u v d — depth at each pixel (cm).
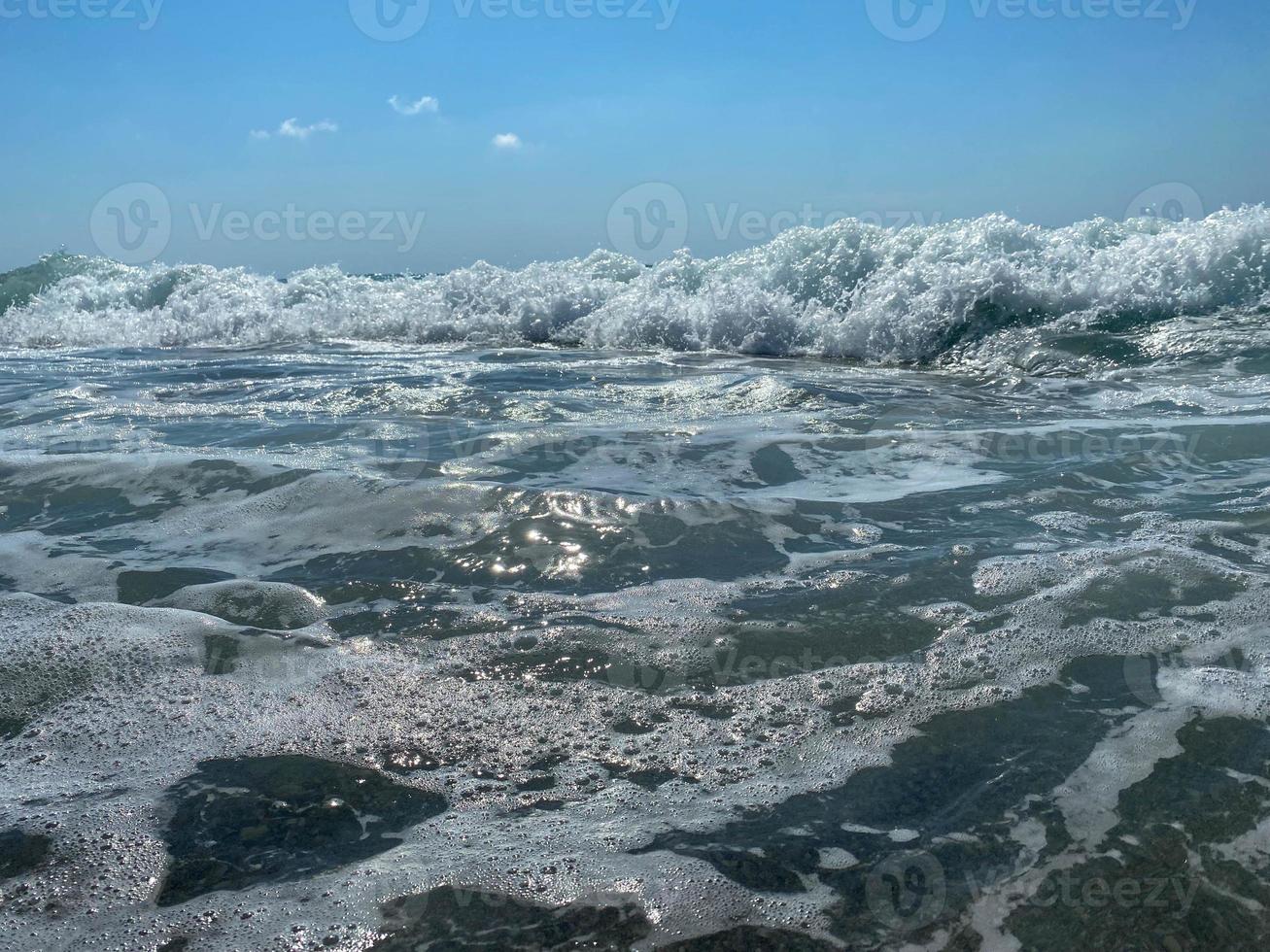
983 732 212
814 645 254
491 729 218
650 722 221
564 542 329
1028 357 685
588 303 973
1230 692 222
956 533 334
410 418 537
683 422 516
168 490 398
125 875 170
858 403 561
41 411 589
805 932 157
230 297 1137
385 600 288
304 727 219
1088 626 259
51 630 267
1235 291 716
